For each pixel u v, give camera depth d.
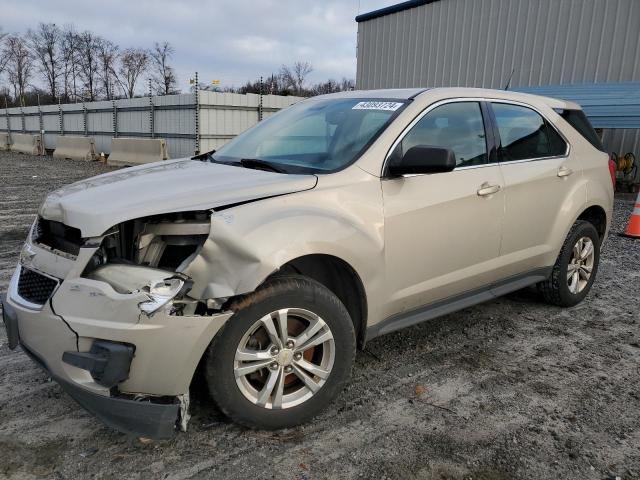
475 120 3.84
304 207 2.80
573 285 4.82
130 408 2.37
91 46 64.31
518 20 16.31
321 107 3.94
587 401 3.25
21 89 64.00
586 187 4.64
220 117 20.22
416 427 2.92
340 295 3.17
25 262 2.76
